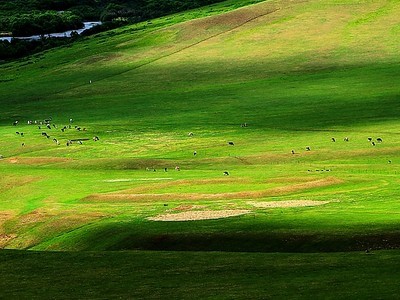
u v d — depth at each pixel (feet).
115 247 316.40
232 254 264.72
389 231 284.00
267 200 382.63
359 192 389.19
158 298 214.07
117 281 236.02
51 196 440.86
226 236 303.68
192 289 221.05
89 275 245.45
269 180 441.27
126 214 369.50
